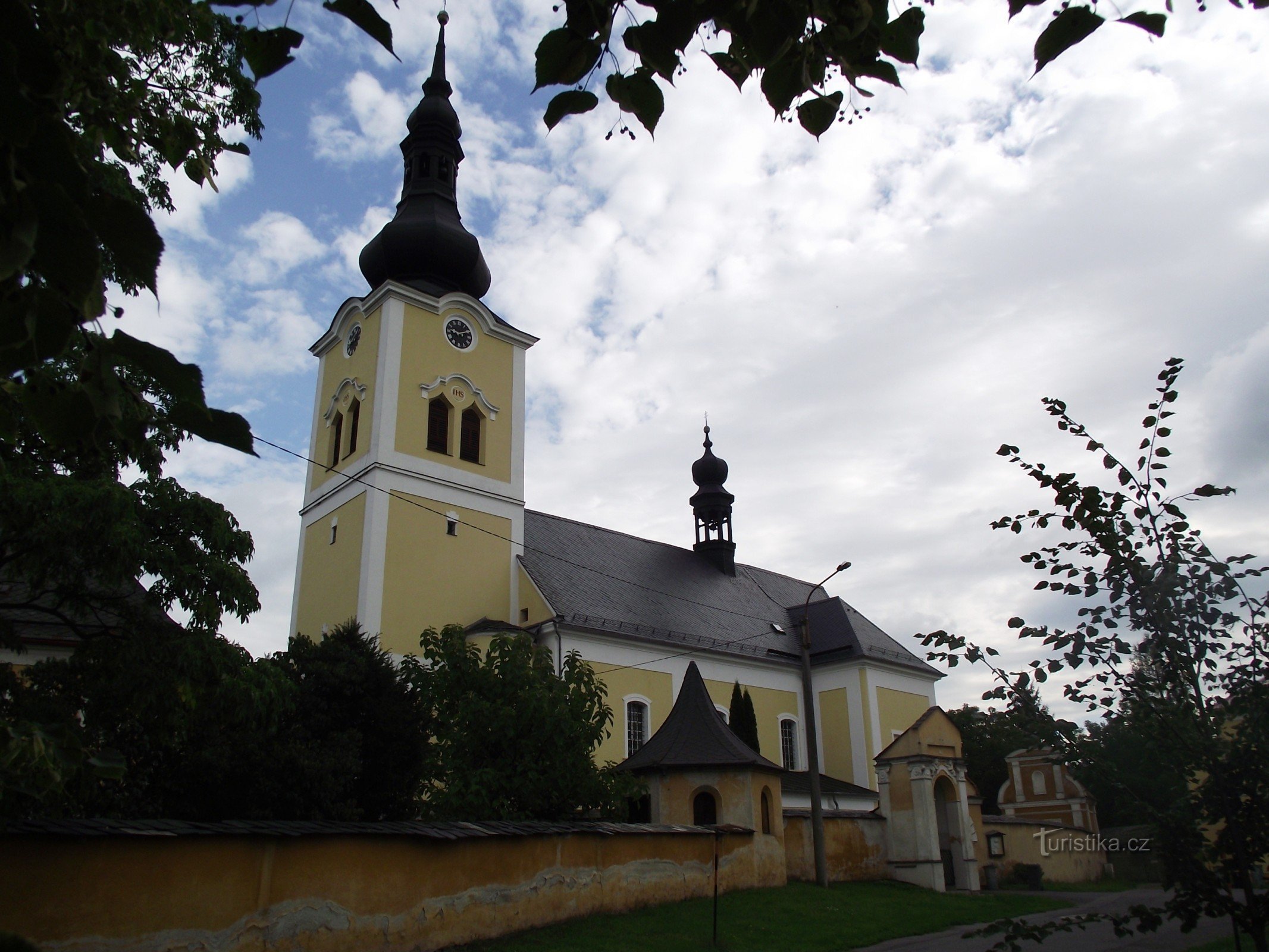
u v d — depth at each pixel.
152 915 11.96
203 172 5.38
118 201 2.54
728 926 19.27
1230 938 18.19
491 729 21.38
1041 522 7.50
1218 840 6.75
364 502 34.47
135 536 13.06
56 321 2.67
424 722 24.05
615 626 37.06
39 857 11.13
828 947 18.41
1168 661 6.82
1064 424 7.64
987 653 7.32
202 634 14.23
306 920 13.62
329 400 39.28
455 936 15.74
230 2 2.76
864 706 43.06
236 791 20.00
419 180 41.69
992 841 36.06
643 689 36.94
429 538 35.12
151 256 2.60
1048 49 3.29
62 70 2.54
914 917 22.94
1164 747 6.84
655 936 17.64
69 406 2.97
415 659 24.39
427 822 16.77
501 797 20.67
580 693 22.67
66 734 6.17
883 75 3.65
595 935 17.19
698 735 27.33
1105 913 6.88
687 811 25.78
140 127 5.48
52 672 13.68
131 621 13.97
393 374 36.06
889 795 31.95
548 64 3.62
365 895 14.48
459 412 37.66
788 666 43.66
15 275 2.61
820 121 3.82
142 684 13.54
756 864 24.58
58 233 2.45
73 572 13.29
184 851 12.45
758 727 41.38
